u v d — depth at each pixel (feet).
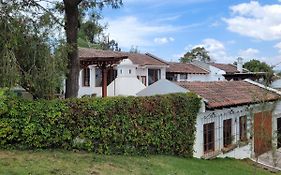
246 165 63.82
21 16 46.29
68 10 53.47
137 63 136.05
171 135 53.78
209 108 61.16
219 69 193.26
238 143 68.85
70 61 54.80
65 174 34.42
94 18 59.26
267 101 51.49
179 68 168.35
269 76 52.95
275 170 63.77
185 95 57.06
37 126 42.50
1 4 45.32
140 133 48.98
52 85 47.88
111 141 46.34
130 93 99.81
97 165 39.50
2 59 43.70
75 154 42.68
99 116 45.39
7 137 41.39
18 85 48.03
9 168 33.50
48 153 41.27
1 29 44.24
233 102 67.67
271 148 48.03
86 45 104.17
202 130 61.57
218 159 64.08
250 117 49.98
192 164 51.13
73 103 44.32
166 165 46.01
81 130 44.60
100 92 117.29
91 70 117.70
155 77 147.74
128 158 45.62
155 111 51.19
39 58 47.09
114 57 87.66
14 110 41.60
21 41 46.21
